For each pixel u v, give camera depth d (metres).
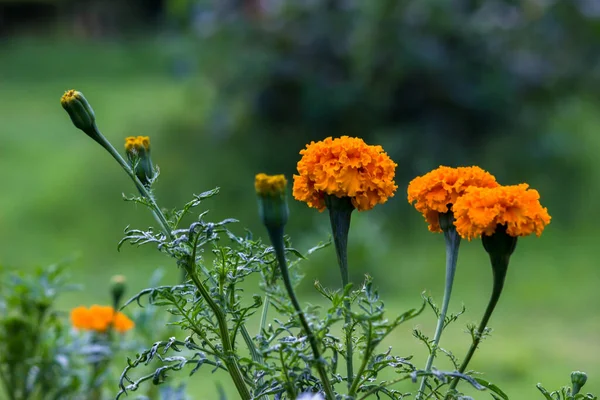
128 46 23.48
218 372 5.43
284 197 1.45
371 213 10.30
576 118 12.62
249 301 6.66
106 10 26.42
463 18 11.02
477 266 9.20
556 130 11.98
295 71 11.16
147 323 3.27
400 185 10.74
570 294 8.27
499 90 10.85
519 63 11.24
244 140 11.80
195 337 3.35
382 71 10.88
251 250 1.64
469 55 11.00
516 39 11.16
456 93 10.88
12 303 3.04
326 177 1.65
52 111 16.23
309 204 1.72
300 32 11.34
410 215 10.57
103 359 3.13
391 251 9.64
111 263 9.38
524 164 11.21
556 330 7.12
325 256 8.56
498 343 6.53
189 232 1.52
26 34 25.72
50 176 12.15
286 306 1.50
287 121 11.71
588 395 1.75
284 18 11.36
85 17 26.33
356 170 1.64
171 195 10.98
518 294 8.31
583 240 10.02
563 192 11.02
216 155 11.70
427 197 1.74
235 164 11.44
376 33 10.77
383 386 1.50
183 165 11.64
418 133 10.97
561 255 9.57
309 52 11.31
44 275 3.16
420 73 10.76
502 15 11.34
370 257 8.72
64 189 11.55
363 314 1.43
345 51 11.21
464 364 1.63
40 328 3.07
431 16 10.79
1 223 10.63
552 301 8.06
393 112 11.24
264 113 11.68
